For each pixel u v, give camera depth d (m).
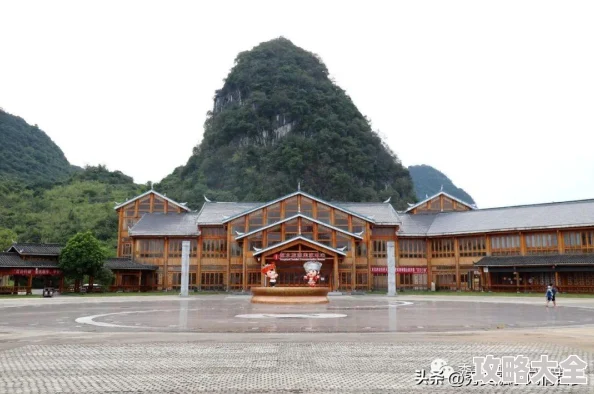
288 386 9.84
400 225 66.75
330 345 15.14
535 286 55.25
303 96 147.62
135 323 22.80
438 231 65.69
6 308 33.78
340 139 133.38
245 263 61.66
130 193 132.62
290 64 162.62
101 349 14.43
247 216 65.38
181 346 15.00
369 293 59.66
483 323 22.66
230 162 133.75
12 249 53.53
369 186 128.00
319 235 62.12
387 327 20.80
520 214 61.62
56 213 108.38
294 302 38.34
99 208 110.31
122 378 10.55
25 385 9.94
